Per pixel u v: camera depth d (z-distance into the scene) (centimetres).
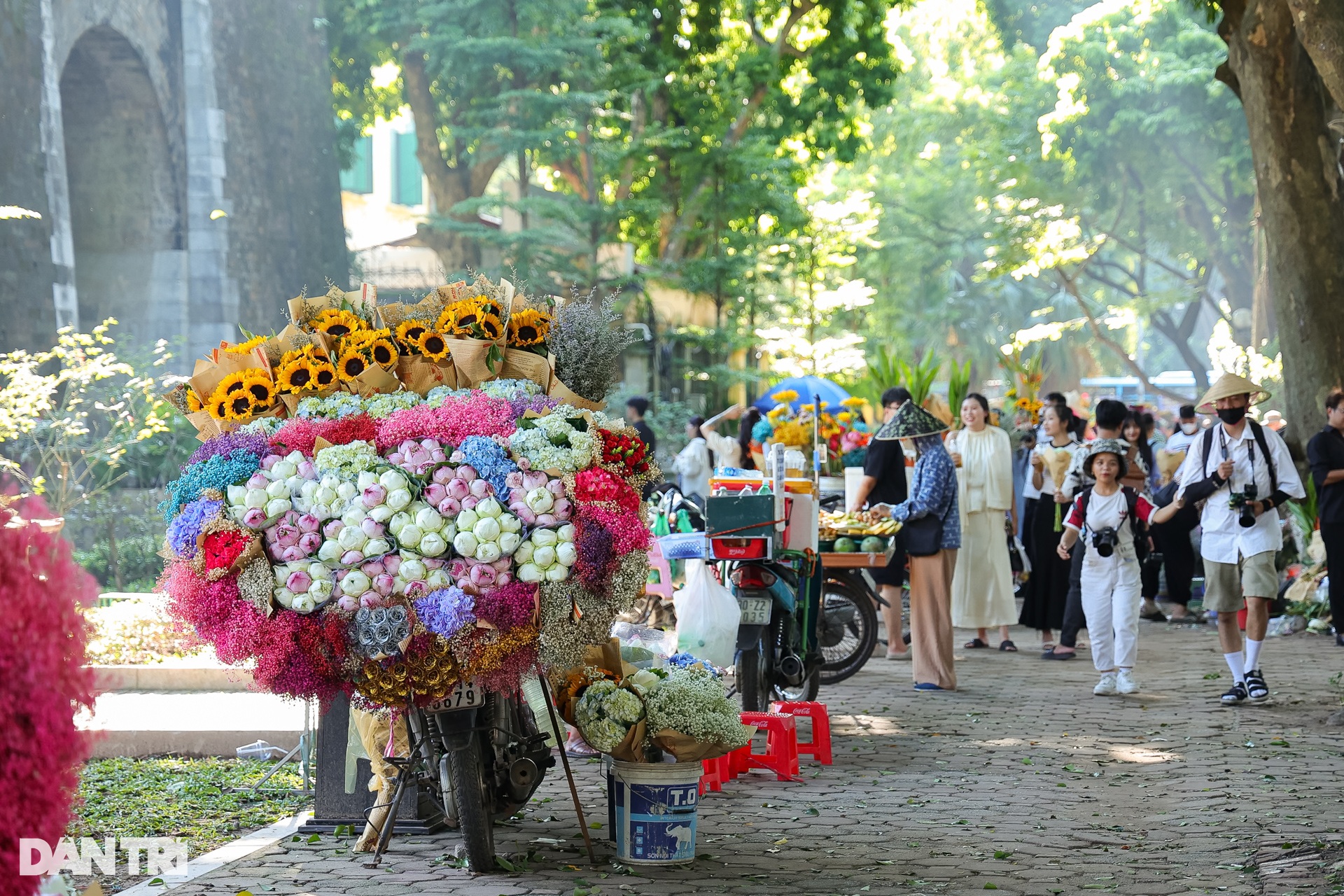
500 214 3572
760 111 3466
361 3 3284
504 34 2831
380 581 505
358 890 525
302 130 3133
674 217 3228
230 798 689
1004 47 4141
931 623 1032
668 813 564
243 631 502
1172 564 1463
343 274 3288
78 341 1470
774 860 572
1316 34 1070
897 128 4716
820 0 3331
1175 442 1678
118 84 2622
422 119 3619
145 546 1733
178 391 592
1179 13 3800
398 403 557
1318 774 729
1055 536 1226
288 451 528
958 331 5456
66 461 1503
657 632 1031
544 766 613
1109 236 4212
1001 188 4128
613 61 3025
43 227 2098
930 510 1014
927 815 654
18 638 271
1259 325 3484
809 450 1445
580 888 529
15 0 2061
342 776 618
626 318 2892
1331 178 1500
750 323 3291
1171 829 621
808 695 950
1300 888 515
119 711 858
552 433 537
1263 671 1111
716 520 830
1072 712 934
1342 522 1156
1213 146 3859
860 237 3391
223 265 2730
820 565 913
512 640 513
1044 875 546
